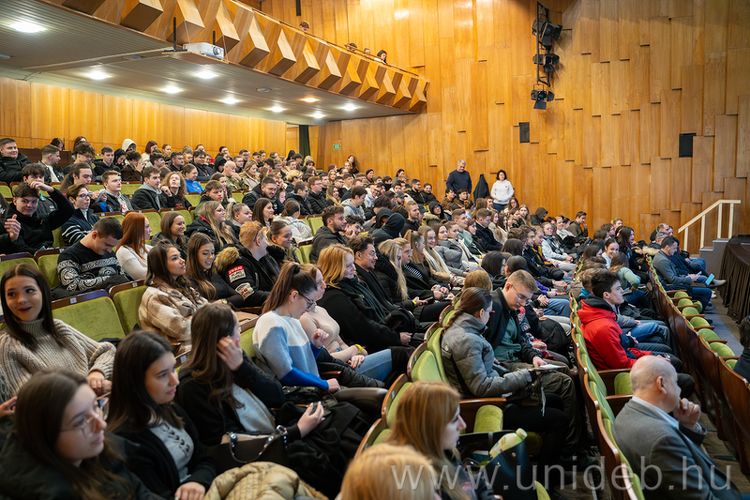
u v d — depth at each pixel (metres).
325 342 3.15
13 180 5.59
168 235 4.00
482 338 2.99
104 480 1.47
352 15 14.31
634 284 6.07
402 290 4.52
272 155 10.40
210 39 7.95
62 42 7.11
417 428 1.58
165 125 11.05
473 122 13.45
